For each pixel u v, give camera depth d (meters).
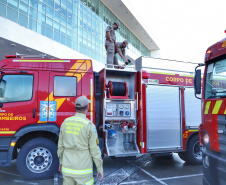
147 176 4.61
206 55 3.51
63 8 17.30
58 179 4.34
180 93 5.48
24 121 4.21
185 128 5.38
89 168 2.26
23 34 12.82
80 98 2.43
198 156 5.51
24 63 4.41
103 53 23.42
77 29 18.98
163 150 5.12
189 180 4.34
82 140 2.25
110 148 4.88
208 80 3.38
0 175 4.63
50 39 15.09
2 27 11.45
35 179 4.16
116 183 4.12
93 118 4.65
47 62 4.55
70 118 2.39
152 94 5.21
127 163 5.75
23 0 13.50
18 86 4.33
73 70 4.67
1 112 4.11
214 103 2.97
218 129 2.84
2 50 13.77
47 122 4.35
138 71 5.28
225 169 2.57
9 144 4.11
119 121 5.07
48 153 4.30
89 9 20.94
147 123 5.07
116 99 5.05
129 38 29.98
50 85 4.47
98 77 4.98
